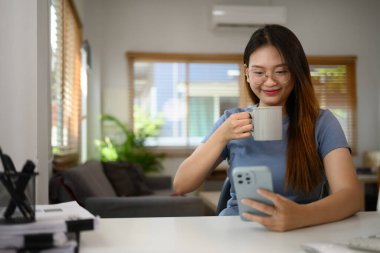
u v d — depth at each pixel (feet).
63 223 2.34
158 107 19.10
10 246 2.23
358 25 20.26
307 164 4.02
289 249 2.52
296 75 3.99
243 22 18.02
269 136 3.51
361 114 20.26
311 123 4.09
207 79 19.34
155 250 2.49
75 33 13.46
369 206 15.23
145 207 8.40
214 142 3.91
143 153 17.63
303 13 19.93
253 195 3.01
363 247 2.36
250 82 4.14
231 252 2.45
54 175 8.94
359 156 20.17
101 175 11.89
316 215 3.13
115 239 2.77
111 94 18.72
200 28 19.26
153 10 19.03
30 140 5.27
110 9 18.83
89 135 17.62
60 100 10.44
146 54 18.80
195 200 8.49
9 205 2.41
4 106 5.24
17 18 5.24
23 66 5.26
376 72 20.33
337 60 20.03
